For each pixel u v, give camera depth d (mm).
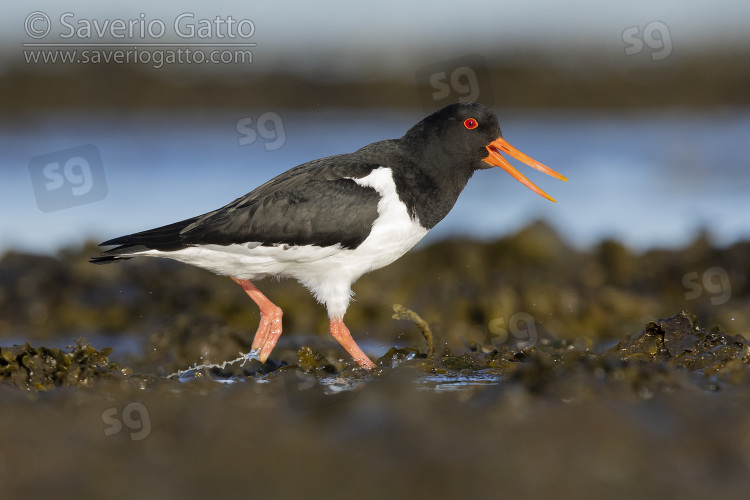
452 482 5730
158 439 6609
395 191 10227
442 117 10602
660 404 7188
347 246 10133
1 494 5621
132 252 10172
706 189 21750
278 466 6031
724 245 15570
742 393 7648
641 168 24078
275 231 9961
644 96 35656
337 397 7797
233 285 14719
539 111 35344
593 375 7840
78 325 13961
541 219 15758
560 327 13375
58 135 28359
